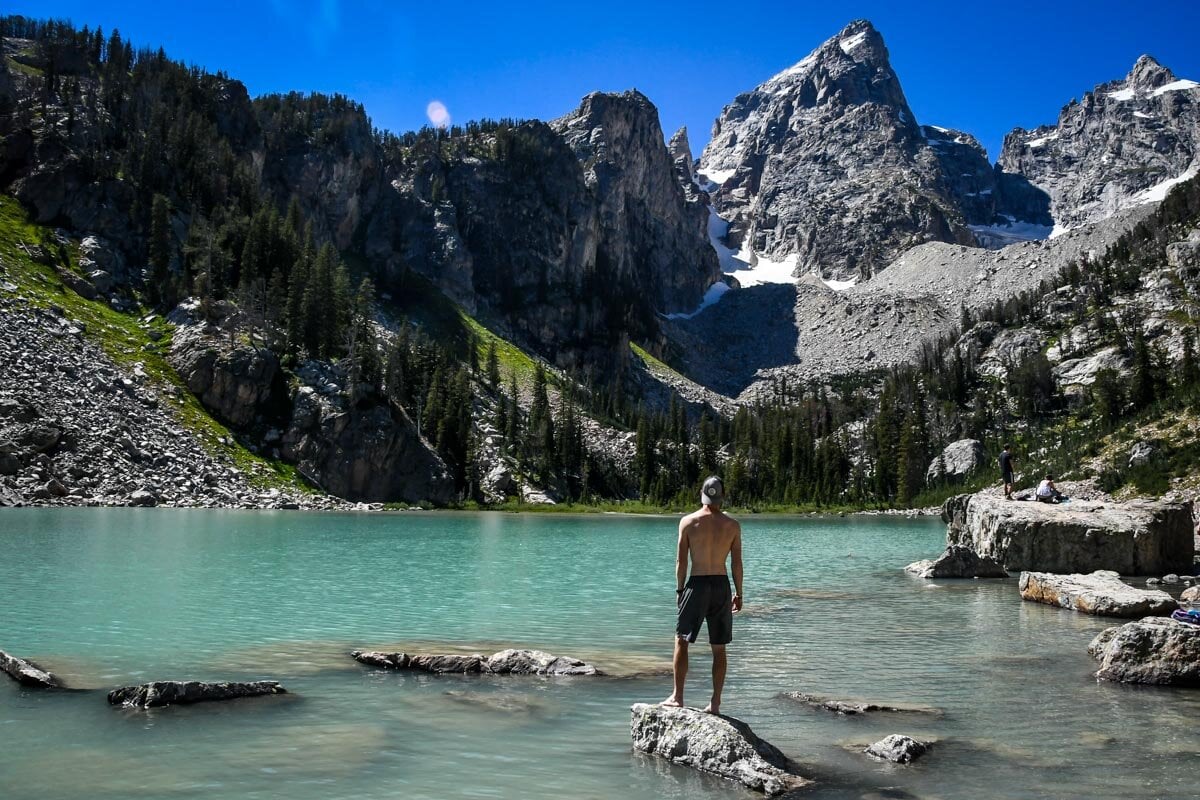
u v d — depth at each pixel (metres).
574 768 10.12
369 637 18.69
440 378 135.38
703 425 173.88
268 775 9.56
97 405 86.44
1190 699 13.74
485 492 125.50
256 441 100.94
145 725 11.50
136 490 78.00
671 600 26.00
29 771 9.45
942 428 178.62
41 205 123.62
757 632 20.48
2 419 74.94
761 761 9.82
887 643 18.95
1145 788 9.37
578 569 36.09
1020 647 18.47
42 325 95.56
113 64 169.38
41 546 36.16
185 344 104.38
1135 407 124.56
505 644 18.28
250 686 13.41
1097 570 31.23
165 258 119.75
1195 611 16.98
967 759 10.49
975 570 34.94
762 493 155.50
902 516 125.25
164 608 21.41
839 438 180.50
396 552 41.59
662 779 9.73
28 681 13.53
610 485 153.88
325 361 116.25
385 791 9.13
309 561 35.00
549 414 150.12
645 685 14.62
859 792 9.24
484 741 11.17
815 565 41.38
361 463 104.31
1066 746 11.08
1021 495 43.00
